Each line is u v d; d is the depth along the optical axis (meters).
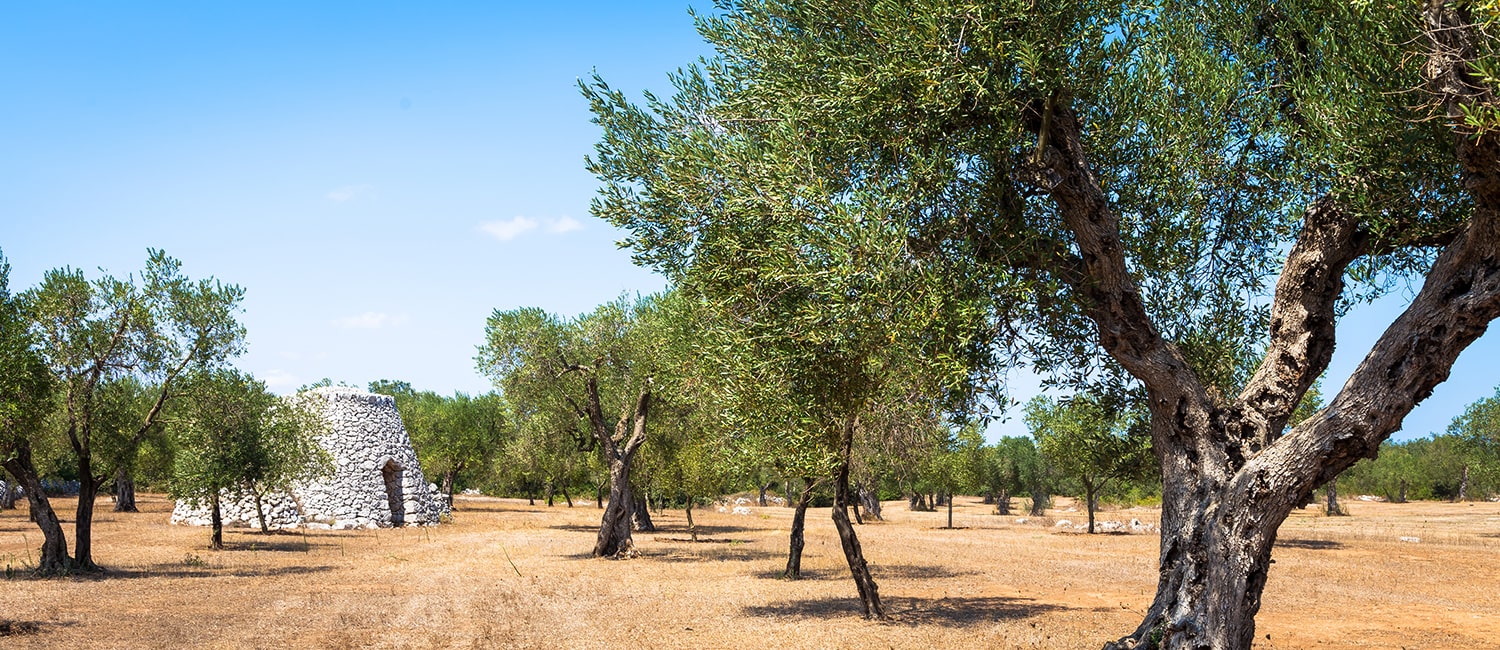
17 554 25.67
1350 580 22.03
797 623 14.56
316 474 36.09
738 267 10.87
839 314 9.18
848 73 9.16
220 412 29.61
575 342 29.00
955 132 9.33
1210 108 9.66
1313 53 9.27
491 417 67.56
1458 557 29.00
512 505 70.25
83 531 22.14
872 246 8.51
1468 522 51.84
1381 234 8.73
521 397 30.25
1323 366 9.54
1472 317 7.93
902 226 8.70
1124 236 10.04
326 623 14.86
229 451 29.70
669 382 25.36
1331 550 31.56
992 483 68.31
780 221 9.70
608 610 16.17
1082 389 10.98
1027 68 8.41
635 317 28.72
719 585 20.17
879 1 8.95
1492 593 19.80
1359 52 8.09
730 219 10.71
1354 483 89.25
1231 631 8.59
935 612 15.88
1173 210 9.93
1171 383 9.37
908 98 8.99
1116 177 9.85
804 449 14.52
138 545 30.44
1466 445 49.50
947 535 40.62
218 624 14.73
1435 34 7.29
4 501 49.03
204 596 18.38
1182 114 9.68
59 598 17.58
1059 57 8.70
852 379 12.54
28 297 21.50
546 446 34.97
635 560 26.81
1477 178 7.45
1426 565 26.16
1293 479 8.56
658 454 35.28
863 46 9.54
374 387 91.50
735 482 34.62
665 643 12.74
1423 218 8.84
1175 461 9.46
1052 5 8.57
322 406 43.00
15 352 18.72
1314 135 8.91
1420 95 7.67
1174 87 9.80
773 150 9.88
